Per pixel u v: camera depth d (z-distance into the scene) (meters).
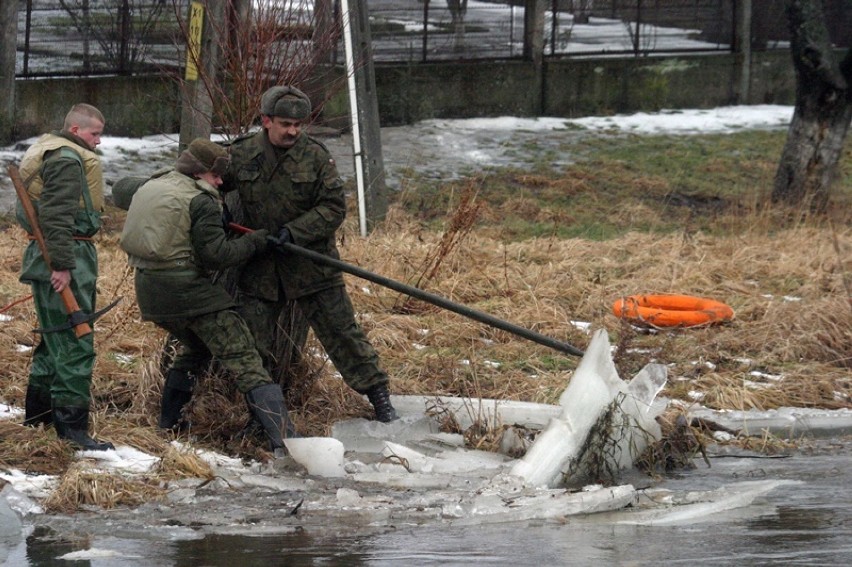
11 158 36.44
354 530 12.85
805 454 17.17
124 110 40.16
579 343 21.70
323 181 16.03
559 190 38.31
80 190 14.71
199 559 11.69
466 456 15.92
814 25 35.69
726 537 12.57
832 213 35.34
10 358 18.50
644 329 22.73
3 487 13.66
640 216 35.41
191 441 15.93
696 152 44.50
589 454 15.41
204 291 15.33
